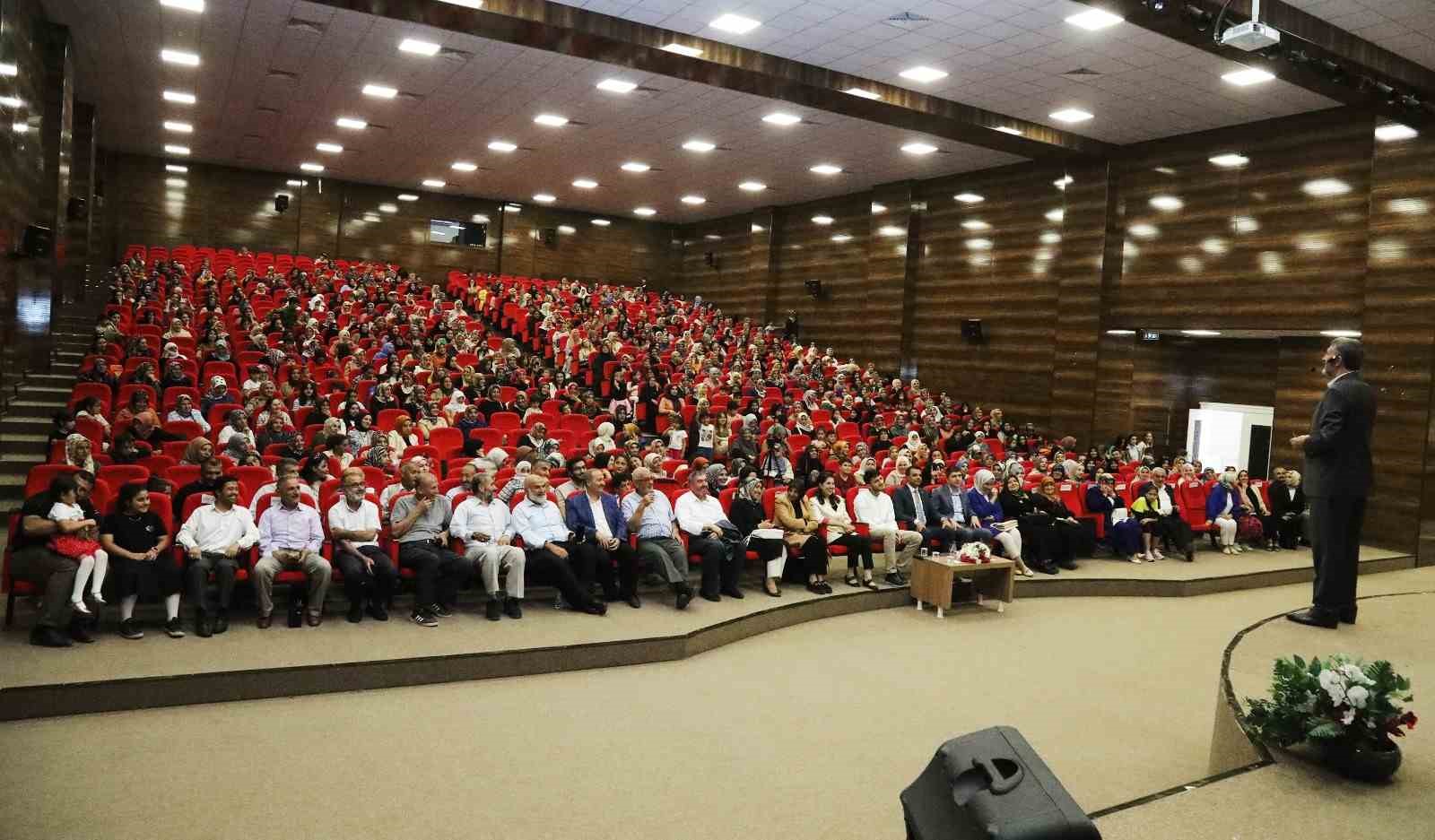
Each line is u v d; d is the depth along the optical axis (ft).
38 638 17.15
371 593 20.58
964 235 57.26
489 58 40.78
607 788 13.85
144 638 17.97
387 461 27.25
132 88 47.70
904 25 33.96
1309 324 40.96
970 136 45.75
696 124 49.88
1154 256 46.98
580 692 18.15
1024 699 19.44
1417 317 36.76
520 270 80.48
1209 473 38.70
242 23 37.40
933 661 21.99
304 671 16.88
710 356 55.93
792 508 26.73
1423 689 14.79
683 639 20.88
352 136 57.98
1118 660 22.79
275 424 28.73
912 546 29.09
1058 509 32.71
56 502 17.60
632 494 24.47
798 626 24.64
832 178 61.82
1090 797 14.66
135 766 13.52
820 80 39.11
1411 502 36.94
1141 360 50.21
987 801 6.78
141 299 47.60
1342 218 39.96
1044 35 34.19
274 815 12.35
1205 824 10.61
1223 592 31.76
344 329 47.42
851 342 65.46
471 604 22.33
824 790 14.29
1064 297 50.65
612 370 48.52
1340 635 17.93
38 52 34.14
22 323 32.37
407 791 13.33
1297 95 39.01
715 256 81.10
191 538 18.79
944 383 58.18
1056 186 51.83
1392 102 35.40
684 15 34.12
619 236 84.33
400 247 76.79
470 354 49.01
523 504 22.79
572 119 50.26
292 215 73.10
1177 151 46.21
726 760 15.24
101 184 65.92
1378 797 11.38
